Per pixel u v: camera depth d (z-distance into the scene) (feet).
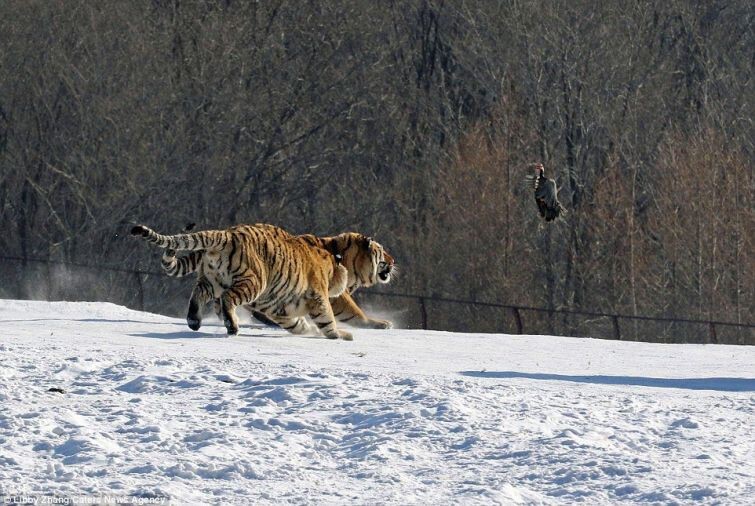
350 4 332.19
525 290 304.30
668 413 81.82
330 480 67.15
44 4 322.14
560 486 65.31
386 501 62.54
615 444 73.05
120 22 323.78
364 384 90.17
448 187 310.45
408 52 344.69
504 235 305.12
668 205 312.91
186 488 65.05
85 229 311.27
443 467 69.36
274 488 65.31
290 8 330.95
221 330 135.85
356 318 147.64
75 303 163.94
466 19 329.11
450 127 335.26
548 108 321.73
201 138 316.81
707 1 358.02
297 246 135.13
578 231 314.14
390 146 330.13
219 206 314.35
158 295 300.81
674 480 65.36
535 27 324.19
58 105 319.88
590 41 324.19
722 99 345.51
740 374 108.27
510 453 71.26
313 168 322.75
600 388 93.35
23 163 316.40
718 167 313.73
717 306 307.37
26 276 302.45
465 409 80.74
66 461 70.74
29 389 90.12
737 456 70.59
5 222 315.99
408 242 309.63
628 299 313.32
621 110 324.19
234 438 74.95
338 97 327.88
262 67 326.03
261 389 89.04
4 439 75.05
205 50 322.14
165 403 85.51
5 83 319.27
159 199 309.63
